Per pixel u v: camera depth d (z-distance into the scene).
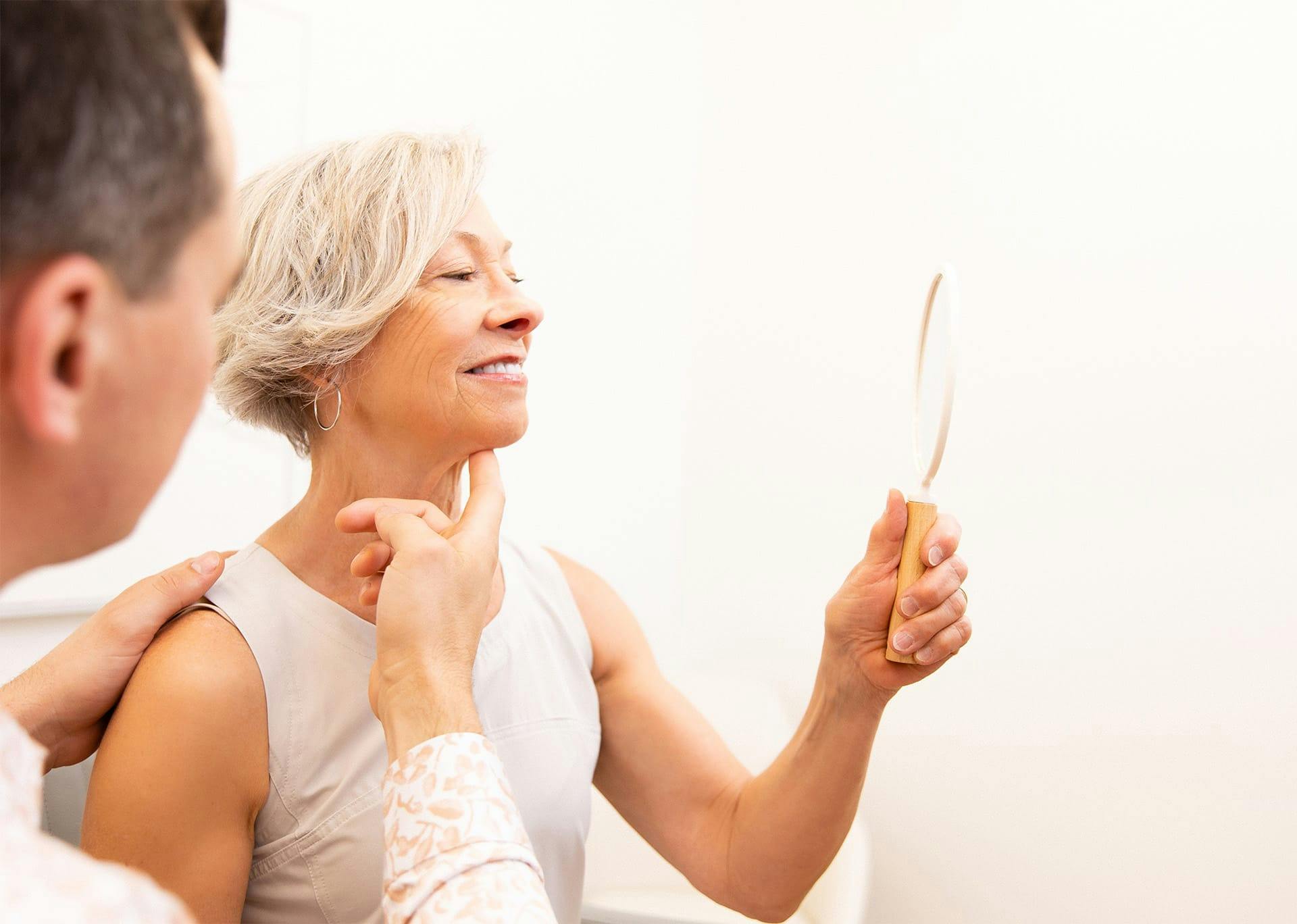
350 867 0.81
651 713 1.04
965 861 2.15
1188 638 1.90
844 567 2.39
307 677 0.82
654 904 1.88
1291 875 1.80
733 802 1.01
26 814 0.34
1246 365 1.85
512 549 1.01
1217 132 1.87
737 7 2.56
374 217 0.80
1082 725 2.02
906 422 2.28
